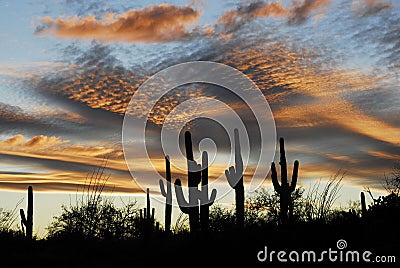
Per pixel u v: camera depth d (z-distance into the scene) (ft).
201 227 48.60
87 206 57.52
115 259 46.01
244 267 41.45
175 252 44.96
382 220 46.01
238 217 49.57
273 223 51.11
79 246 49.83
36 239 57.31
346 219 47.44
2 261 44.70
